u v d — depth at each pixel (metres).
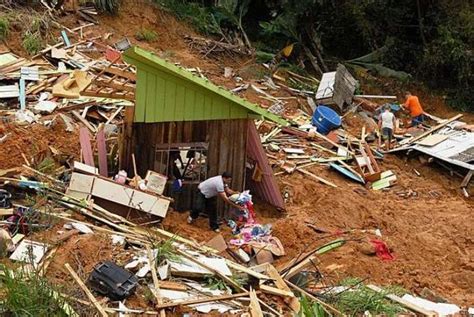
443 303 12.28
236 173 15.30
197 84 14.48
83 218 12.91
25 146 15.76
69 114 17.78
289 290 11.18
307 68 28.86
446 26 29.14
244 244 13.64
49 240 11.53
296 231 14.74
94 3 25.05
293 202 16.84
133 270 10.79
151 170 15.14
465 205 18.25
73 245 11.38
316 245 14.34
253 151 15.97
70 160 15.90
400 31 31.23
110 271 10.24
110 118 18.12
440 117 28.20
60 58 20.98
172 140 15.05
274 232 14.59
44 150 15.87
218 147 15.18
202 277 11.05
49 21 22.72
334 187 17.92
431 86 30.22
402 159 21.08
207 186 14.45
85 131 15.82
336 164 19.28
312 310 10.17
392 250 14.70
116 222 13.11
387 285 12.91
